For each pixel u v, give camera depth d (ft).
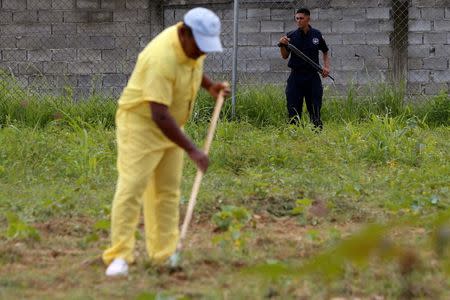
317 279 38.29
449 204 60.23
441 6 113.80
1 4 117.91
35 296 37.91
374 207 60.75
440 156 82.84
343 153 83.46
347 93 114.01
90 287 39.42
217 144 85.10
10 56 118.21
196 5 116.16
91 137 89.10
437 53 114.11
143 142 39.86
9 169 73.20
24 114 103.24
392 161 80.59
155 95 38.37
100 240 50.67
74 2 117.39
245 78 115.34
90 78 118.01
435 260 42.32
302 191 64.64
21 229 49.32
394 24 114.11
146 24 117.19
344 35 114.73
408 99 114.11
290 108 101.09
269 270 17.15
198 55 39.06
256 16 115.14
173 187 41.93
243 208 55.83
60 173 73.05
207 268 43.11
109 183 68.64
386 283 38.91
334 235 49.62
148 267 41.96
